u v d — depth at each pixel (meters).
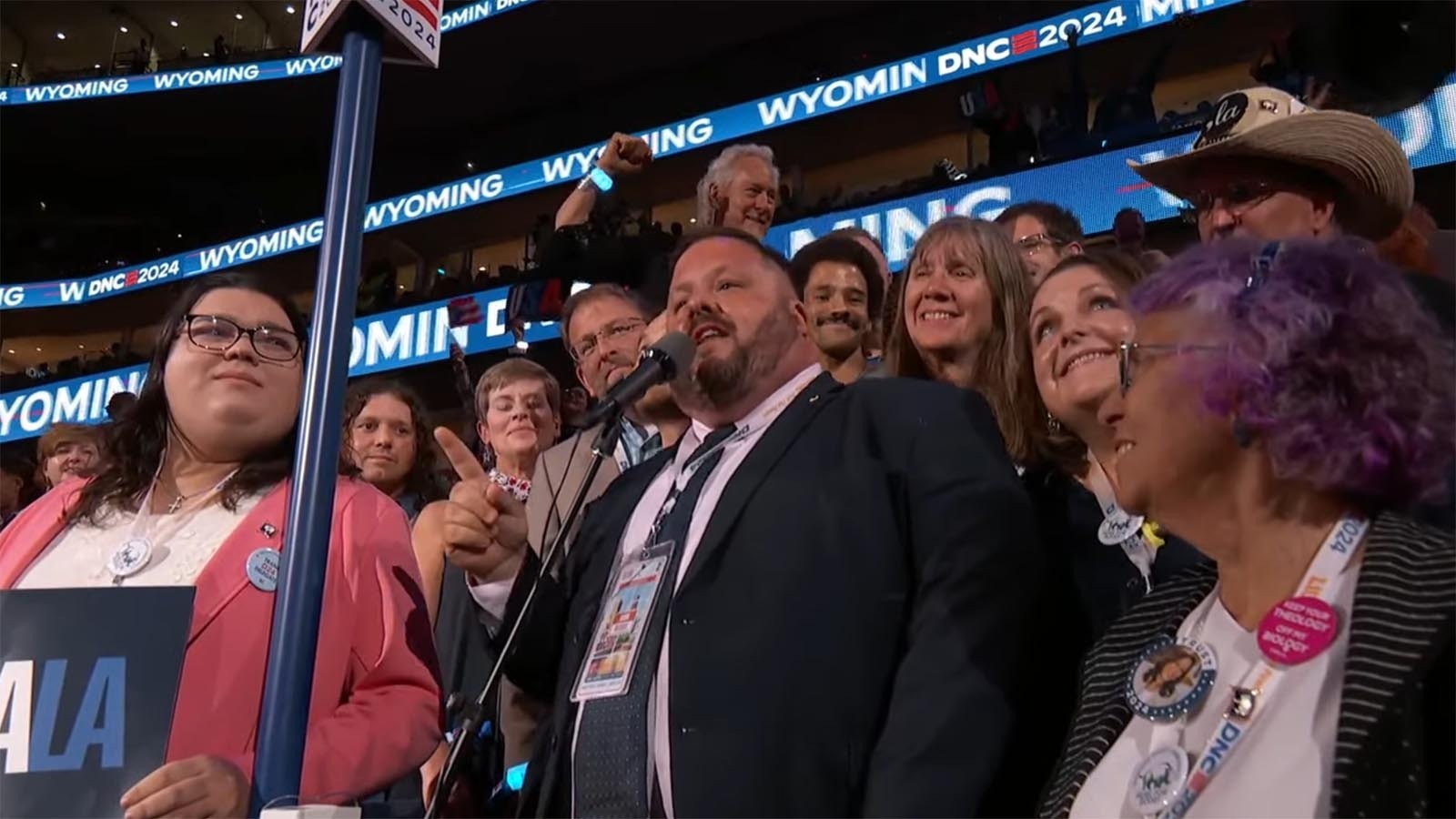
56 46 11.99
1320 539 0.92
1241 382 0.90
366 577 1.46
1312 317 0.89
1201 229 1.64
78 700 1.16
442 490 2.95
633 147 3.17
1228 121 1.61
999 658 1.17
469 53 10.14
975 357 1.90
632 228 8.31
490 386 2.86
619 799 1.27
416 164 11.73
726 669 1.23
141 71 11.31
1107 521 1.48
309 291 10.28
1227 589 0.98
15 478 4.24
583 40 10.00
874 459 1.35
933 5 9.23
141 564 1.41
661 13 9.56
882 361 2.20
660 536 1.47
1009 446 1.72
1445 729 0.77
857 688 1.20
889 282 2.63
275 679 1.12
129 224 12.44
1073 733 1.06
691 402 1.57
